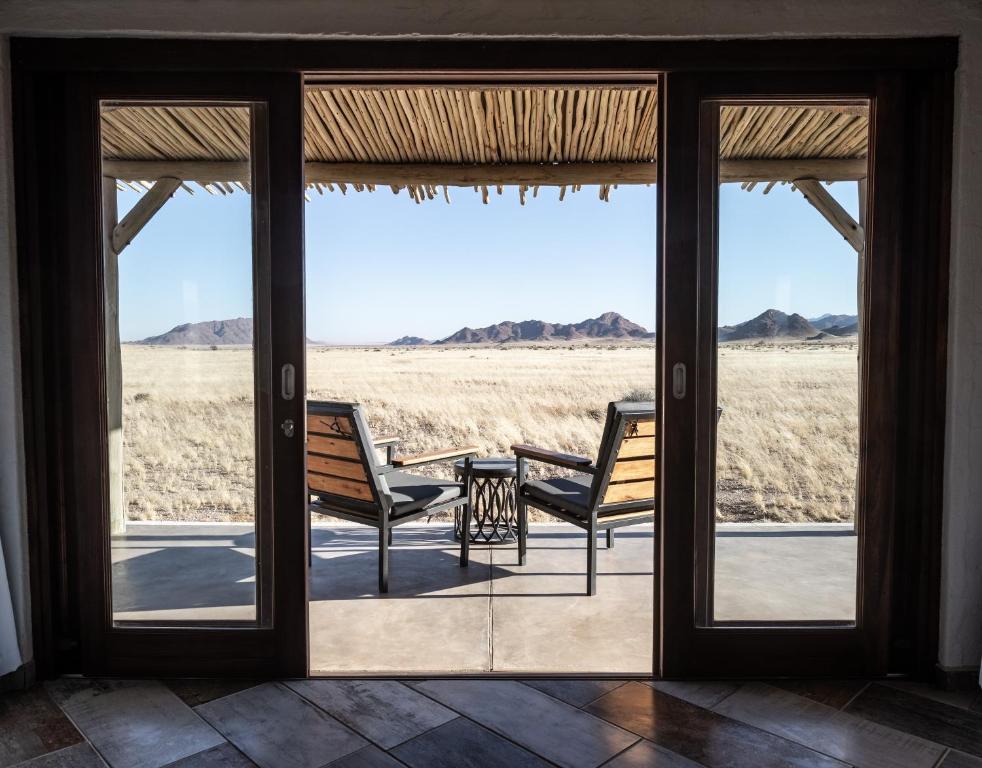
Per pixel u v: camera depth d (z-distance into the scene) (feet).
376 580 11.68
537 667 8.32
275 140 7.82
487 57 7.61
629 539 14.42
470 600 10.73
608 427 10.53
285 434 7.95
